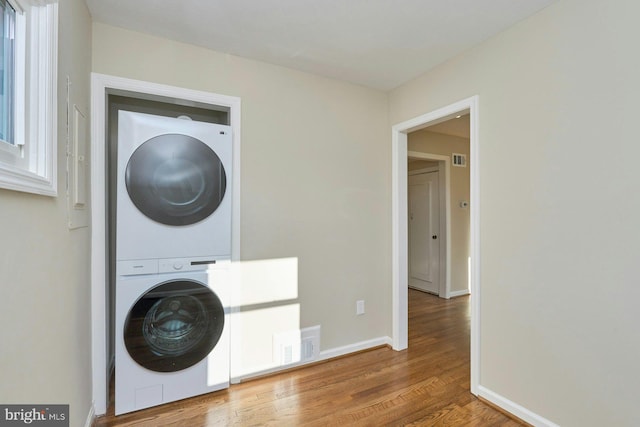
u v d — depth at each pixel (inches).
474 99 83.0
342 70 98.1
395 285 111.6
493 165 77.8
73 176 57.7
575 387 61.9
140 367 72.9
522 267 71.4
